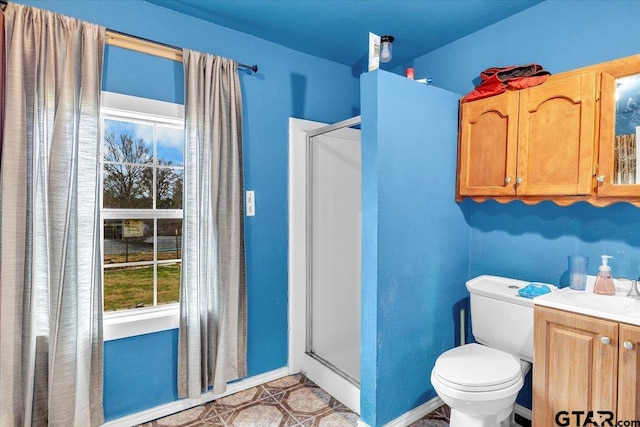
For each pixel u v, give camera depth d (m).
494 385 1.51
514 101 1.85
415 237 1.98
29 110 1.55
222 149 2.08
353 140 2.64
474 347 1.88
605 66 1.54
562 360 1.50
